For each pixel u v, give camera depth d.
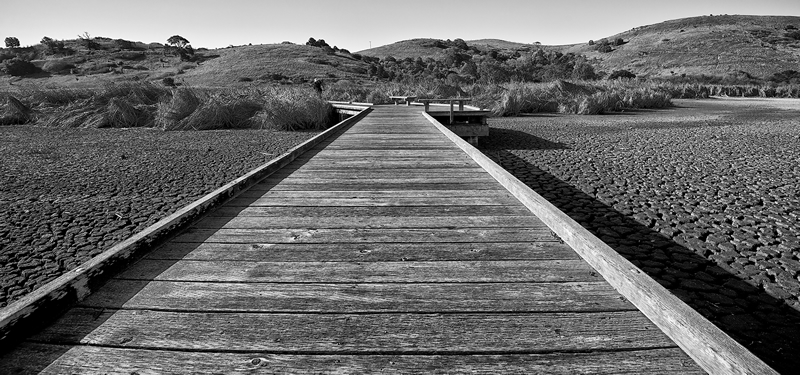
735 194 5.24
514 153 8.47
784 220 4.30
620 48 73.44
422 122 9.65
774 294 2.90
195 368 1.46
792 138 9.74
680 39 69.50
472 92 21.80
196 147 9.17
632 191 5.47
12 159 7.75
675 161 7.29
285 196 3.63
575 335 1.64
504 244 2.55
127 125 13.88
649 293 1.73
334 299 1.93
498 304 1.87
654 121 14.30
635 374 1.42
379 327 1.71
